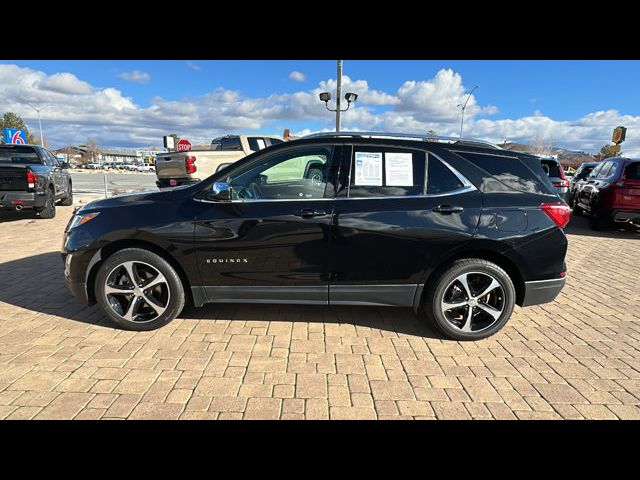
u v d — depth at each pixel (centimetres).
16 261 550
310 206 320
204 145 1051
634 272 559
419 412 242
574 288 483
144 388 258
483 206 320
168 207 329
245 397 252
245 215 321
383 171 327
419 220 317
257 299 337
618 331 359
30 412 233
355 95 1373
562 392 264
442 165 328
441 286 325
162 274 330
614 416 242
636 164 808
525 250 322
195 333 337
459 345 327
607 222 838
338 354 307
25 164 893
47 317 364
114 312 335
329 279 328
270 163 331
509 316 332
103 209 334
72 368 279
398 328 356
